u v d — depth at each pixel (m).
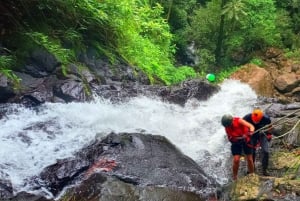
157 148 7.21
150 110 9.39
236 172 7.14
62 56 9.90
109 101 9.38
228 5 17.59
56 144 7.34
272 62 18.95
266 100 10.52
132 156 6.91
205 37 19.31
